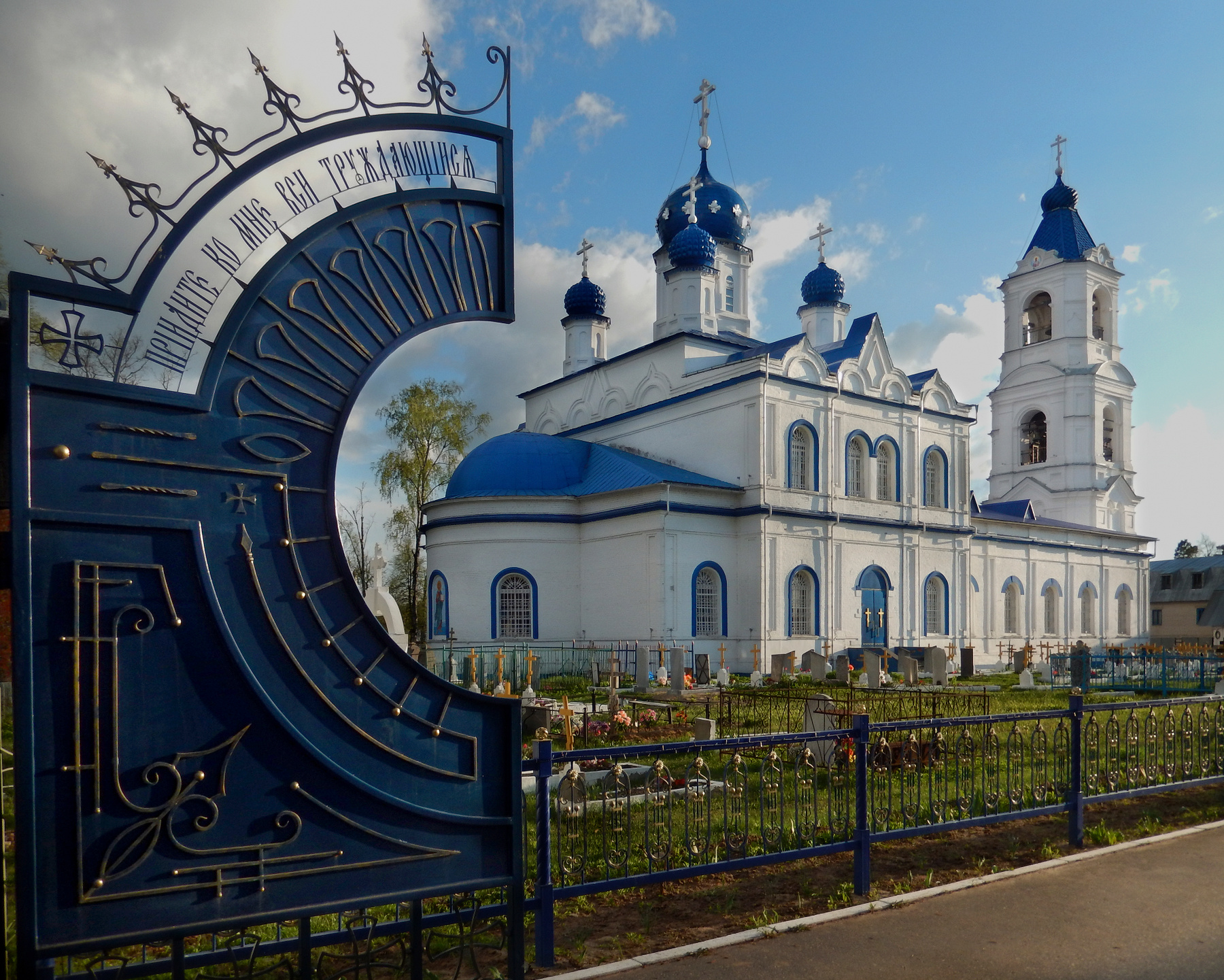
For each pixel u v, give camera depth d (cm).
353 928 533
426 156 495
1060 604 4894
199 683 427
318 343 461
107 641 405
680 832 870
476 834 504
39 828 389
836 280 4719
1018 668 3325
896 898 670
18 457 385
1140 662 3005
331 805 459
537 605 3391
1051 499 5256
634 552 3275
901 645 3806
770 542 3378
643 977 542
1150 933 609
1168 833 863
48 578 395
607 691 2462
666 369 3859
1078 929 616
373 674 474
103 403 411
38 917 387
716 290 4134
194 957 512
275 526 449
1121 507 5331
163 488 421
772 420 3441
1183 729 1043
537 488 3569
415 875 483
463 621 3388
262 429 447
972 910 655
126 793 408
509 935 512
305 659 455
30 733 383
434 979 556
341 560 464
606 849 649
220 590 434
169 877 417
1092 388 5181
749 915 662
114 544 410
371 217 475
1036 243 5447
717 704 2019
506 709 514
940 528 4000
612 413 4162
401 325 480
